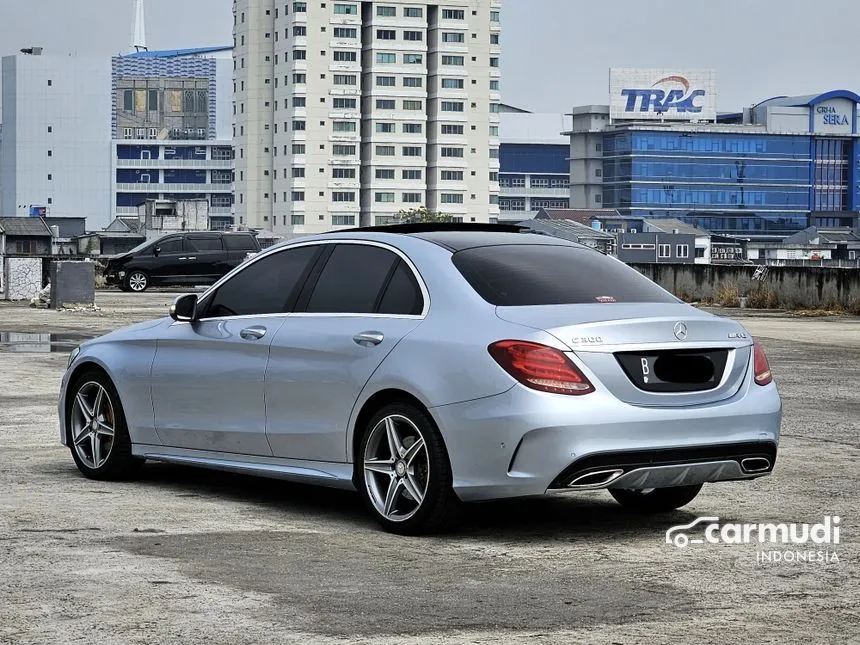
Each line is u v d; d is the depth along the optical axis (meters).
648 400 6.43
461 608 5.12
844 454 9.80
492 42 199.12
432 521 6.59
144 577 5.58
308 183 191.75
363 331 6.96
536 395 6.24
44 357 17.83
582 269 7.19
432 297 6.84
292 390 7.25
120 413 8.31
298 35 190.25
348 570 5.81
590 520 7.19
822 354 19.80
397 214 186.75
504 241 7.36
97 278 51.75
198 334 7.88
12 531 6.57
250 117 198.62
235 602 5.16
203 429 7.79
